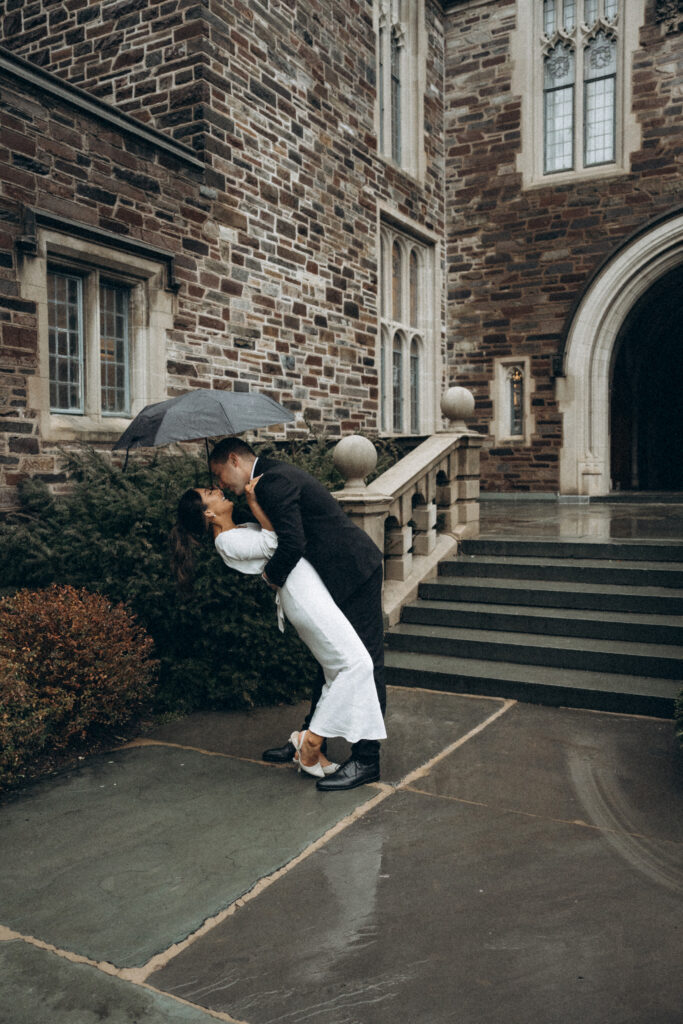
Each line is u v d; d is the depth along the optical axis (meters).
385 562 5.95
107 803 3.44
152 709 4.70
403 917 2.49
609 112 12.70
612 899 2.56
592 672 4.83
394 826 3.12
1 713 3.63
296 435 9.44
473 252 13.57
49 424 6.19
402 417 12.96
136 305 7.25
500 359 13.38
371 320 11.09
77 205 6.52
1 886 2.75
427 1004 2.09
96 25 8.73
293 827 3.14
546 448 12.97
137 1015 2.07
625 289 12.31
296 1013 2.07
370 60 11.11
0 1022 2.05
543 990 2.13
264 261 8.88
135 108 8.44
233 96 8.42
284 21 9.23
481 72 13.36
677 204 11.99
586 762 3.72
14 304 5.94
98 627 4.22
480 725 4.27
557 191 12.88
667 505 10.99
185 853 2.96
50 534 5.43
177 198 7.59
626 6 12.19
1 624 4.24
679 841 2.94
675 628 4.90
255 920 2.50
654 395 16.05
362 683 3.39
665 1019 2.01
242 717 4.62
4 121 5.88
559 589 5.55
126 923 2.50
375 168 11.28
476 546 6.47
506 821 3.14
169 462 5.77
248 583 4.69
